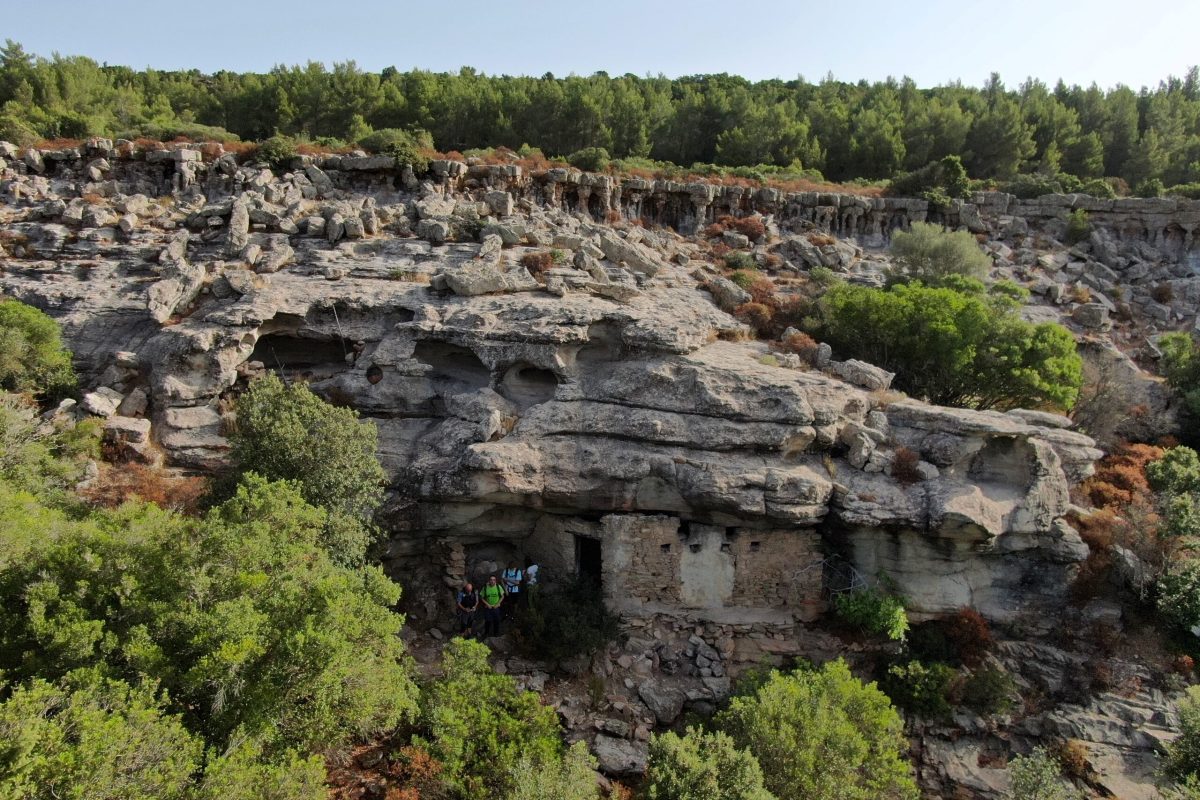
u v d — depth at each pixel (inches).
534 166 1855.3
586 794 598.5
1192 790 692.1
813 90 3715.6
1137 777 800.9
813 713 660.7
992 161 2723.9
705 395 914.1
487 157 1884.8
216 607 516.4
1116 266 1902.1
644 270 1379.2
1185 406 1396.4
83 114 2138.3
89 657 499.2
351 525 773.3
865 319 1202.6
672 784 581.3
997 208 2089.1
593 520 932.6
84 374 1042.7
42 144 1631.4
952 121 2748.5
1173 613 893.8
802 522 881.5
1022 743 852.0
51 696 442.9
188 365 991.0
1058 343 1150.3
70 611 512.1
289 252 1219.9
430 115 2596.0
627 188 1855.3
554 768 613.6
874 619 880.3
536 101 2603.3
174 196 1519.4
